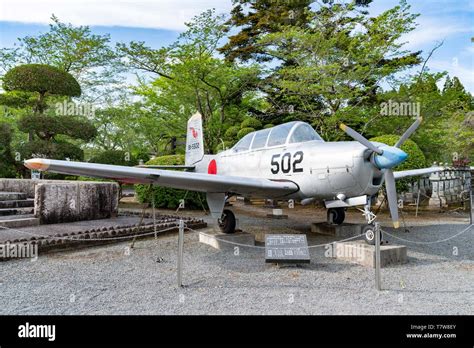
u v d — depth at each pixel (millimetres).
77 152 11930
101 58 15969
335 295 3830
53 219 7832
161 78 17469
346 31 13188
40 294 3838
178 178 5438
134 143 20062
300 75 12367
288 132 6891
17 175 13281
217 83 15758
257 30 17703
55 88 12023
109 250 5969
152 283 4227
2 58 15398
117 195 9117
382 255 5008
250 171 7492
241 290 3986
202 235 6711
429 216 10875
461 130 17781
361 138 5426
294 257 4883
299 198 6660
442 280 4348
